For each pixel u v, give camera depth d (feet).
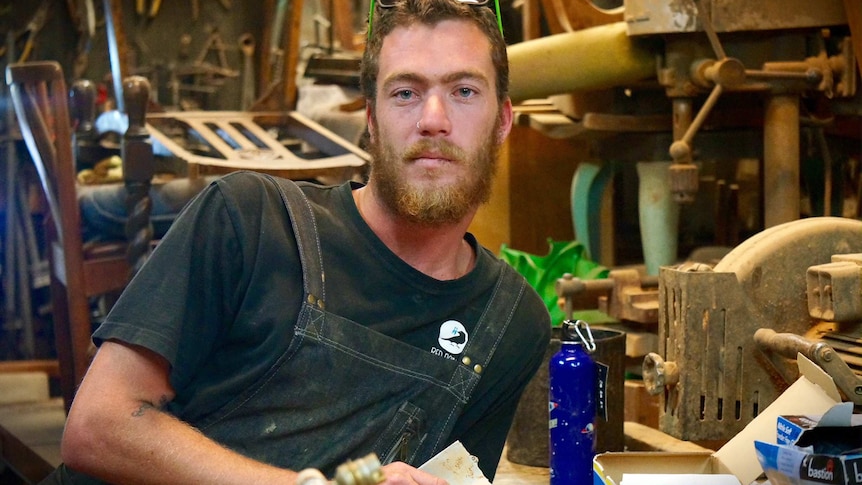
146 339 4.58
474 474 4.87
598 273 8.04
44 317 14.47
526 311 5.71
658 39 7.78
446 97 4.97
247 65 12.53
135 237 9.00
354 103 10.73
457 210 4.99
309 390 5.00
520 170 10.85
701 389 6.05
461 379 5.34
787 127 7.53
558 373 6.00
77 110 10.65
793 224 6.29
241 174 5.17
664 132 8.39
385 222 5.25
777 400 5.27
